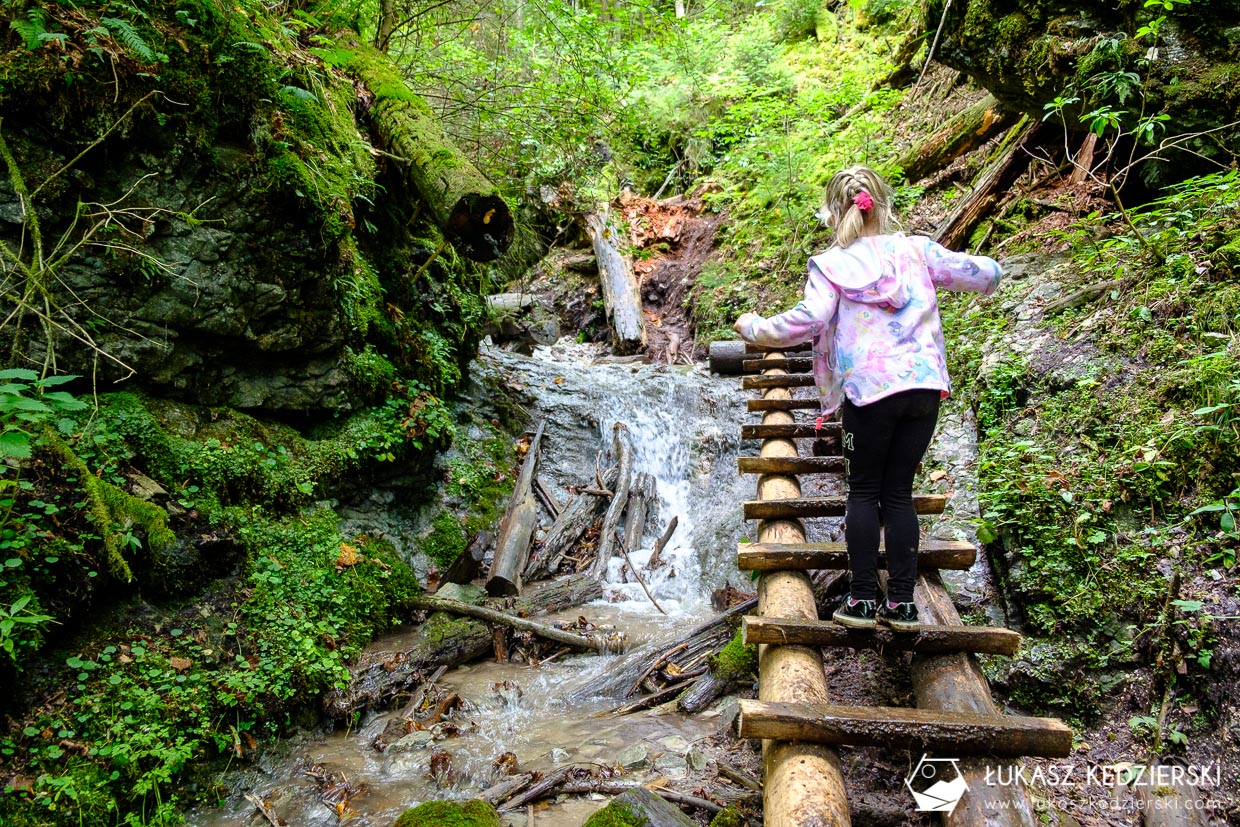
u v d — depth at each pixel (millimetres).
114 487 3207
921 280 2410
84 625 2973
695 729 3279
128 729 2803
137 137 3492
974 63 5457
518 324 8664
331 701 3467
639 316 9062
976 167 6816
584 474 6277
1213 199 4035
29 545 2793
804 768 1954
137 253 3475
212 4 3738
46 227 3270
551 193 9453
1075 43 4652
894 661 3145
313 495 4266
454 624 4152
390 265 5262
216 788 2904
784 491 3559
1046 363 3943
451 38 6680
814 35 10938
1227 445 2975
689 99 10484
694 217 10133
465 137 6527
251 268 3920
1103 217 4684
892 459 2371
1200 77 4152
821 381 2582
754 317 2492
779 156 8062
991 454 3809
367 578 4223
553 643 4262
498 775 2982
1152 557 2910
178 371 3795
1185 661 2596
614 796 2721
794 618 2434
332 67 4824
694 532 5660
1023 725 1985
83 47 3277
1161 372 3428
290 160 3969
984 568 3391
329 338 4371
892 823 2406
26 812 2449
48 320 2938
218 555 3506
